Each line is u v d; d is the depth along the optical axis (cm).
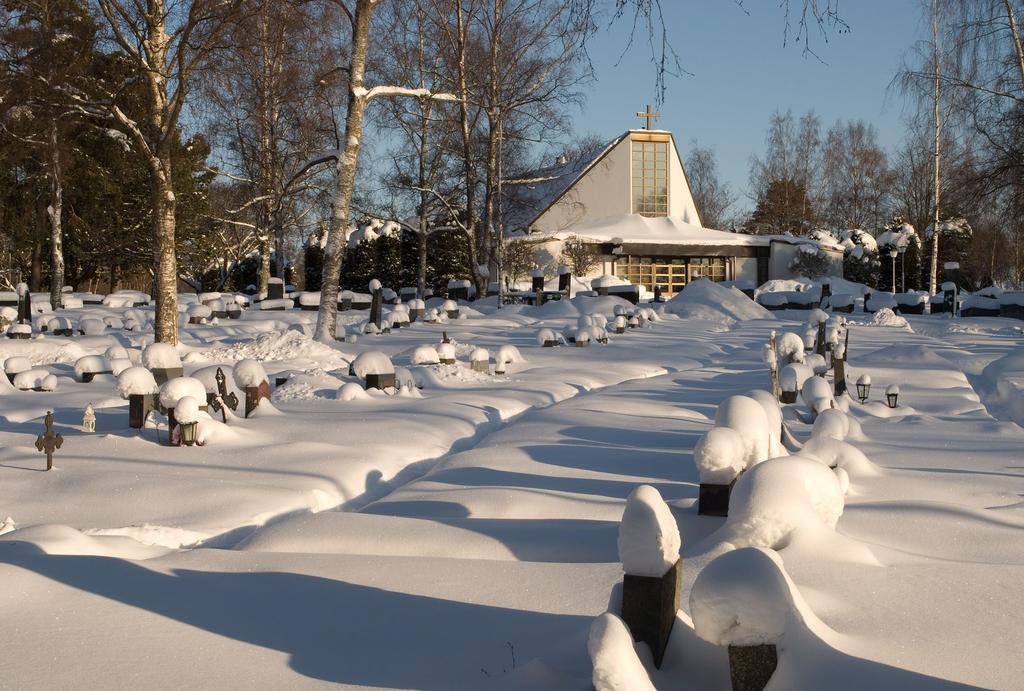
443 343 1822
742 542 520
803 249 5684
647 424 1185
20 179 4525
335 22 2744
